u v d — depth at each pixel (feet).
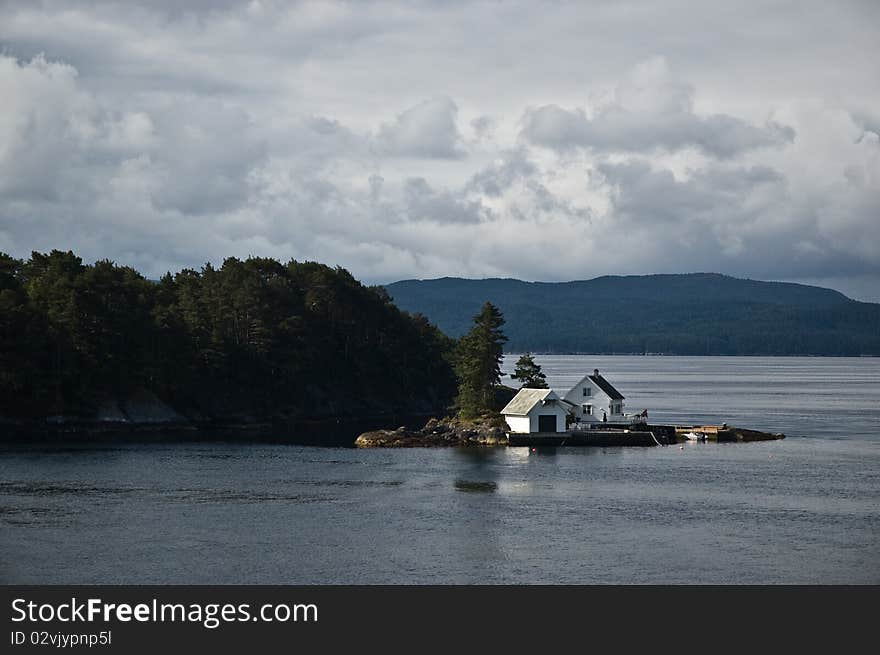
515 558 458.50
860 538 498.28
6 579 422.41
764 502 596.70
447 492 629.92
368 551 469.16
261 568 440.04
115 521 527.81
